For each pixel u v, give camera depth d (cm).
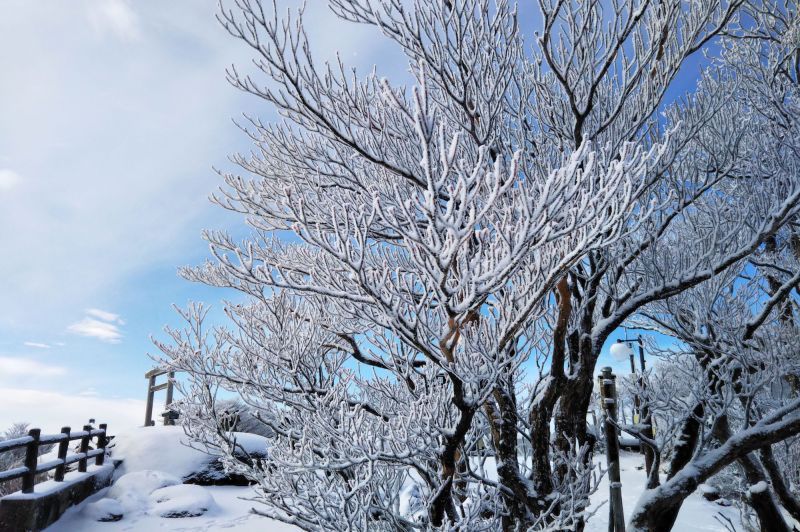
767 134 640
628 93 486
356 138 390
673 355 794
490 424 527
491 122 437
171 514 927
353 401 611
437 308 404
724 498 1052
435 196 254
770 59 773
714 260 532
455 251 272
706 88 566
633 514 540
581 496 455
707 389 584
